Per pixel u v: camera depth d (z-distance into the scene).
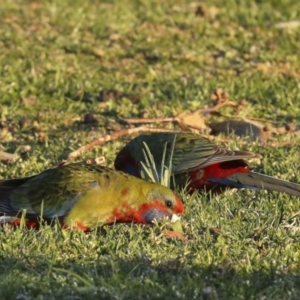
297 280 8.19
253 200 10.48
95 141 12.52
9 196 9.44
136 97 15.23
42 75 16.45
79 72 16.64
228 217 9.94
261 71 17.06
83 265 8.40
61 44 18.53
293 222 9.78
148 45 18.75
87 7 21.31
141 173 10.59
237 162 10.70
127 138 13.18
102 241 9.04
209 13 21.02
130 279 8.08
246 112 14.58
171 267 8.37
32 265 8.44
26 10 20.95
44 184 9.42
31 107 14.95
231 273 8.28
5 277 8.00
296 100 15.30
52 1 21.61
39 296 7.74
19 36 18.92
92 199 9.23
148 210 9.35
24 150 12.77
